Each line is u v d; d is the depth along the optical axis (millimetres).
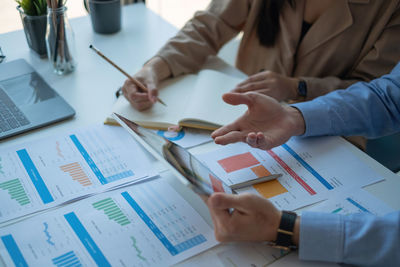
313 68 1319
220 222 661
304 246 659
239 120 891
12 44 1271
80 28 1379
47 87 1053
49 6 1041
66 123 951
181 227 703
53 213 707
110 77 1149
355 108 954
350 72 1307
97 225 690
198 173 702
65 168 813
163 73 1127
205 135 938
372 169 862
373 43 1213
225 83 1092
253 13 1292
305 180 817
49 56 1129
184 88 1104
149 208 736
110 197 752
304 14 1281
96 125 953
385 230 657
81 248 646
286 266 653
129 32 1394
